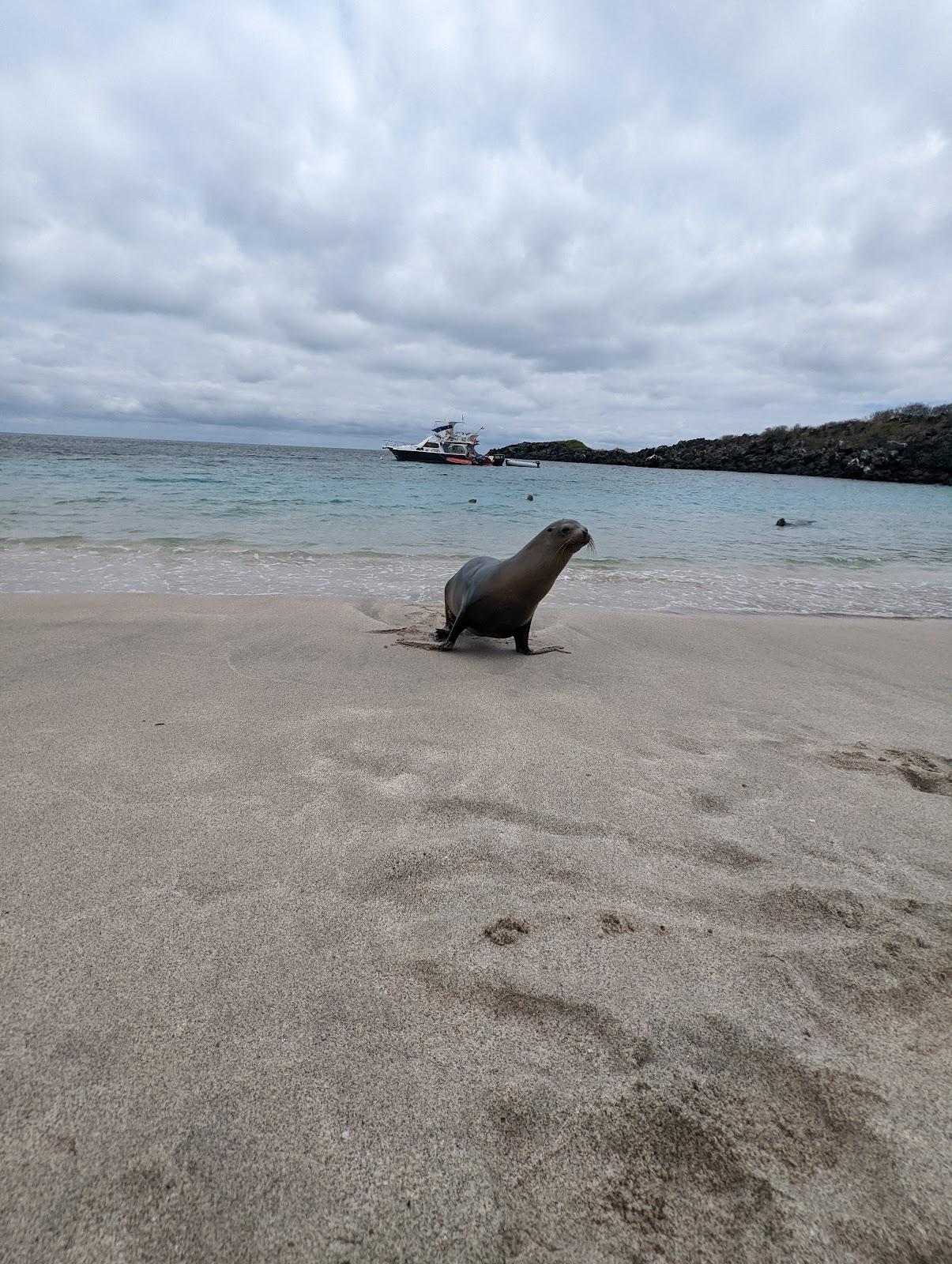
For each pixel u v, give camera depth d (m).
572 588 9.07
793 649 5.66
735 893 2.11
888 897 2.11
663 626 6.29
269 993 1.60
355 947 1.78
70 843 2.20
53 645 4.60
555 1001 1.63
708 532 16.77
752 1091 1.40
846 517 23.39
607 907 2.01
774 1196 1.19
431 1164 1.22
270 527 13.38
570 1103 1.36
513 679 4.45
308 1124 1.28
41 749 2.91
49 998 1.55
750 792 2.83
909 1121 1.33
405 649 5.08
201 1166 1.19
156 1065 1.39
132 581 7.89
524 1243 1.10
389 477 36.62
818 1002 1.66
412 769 2.90
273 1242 1.08
